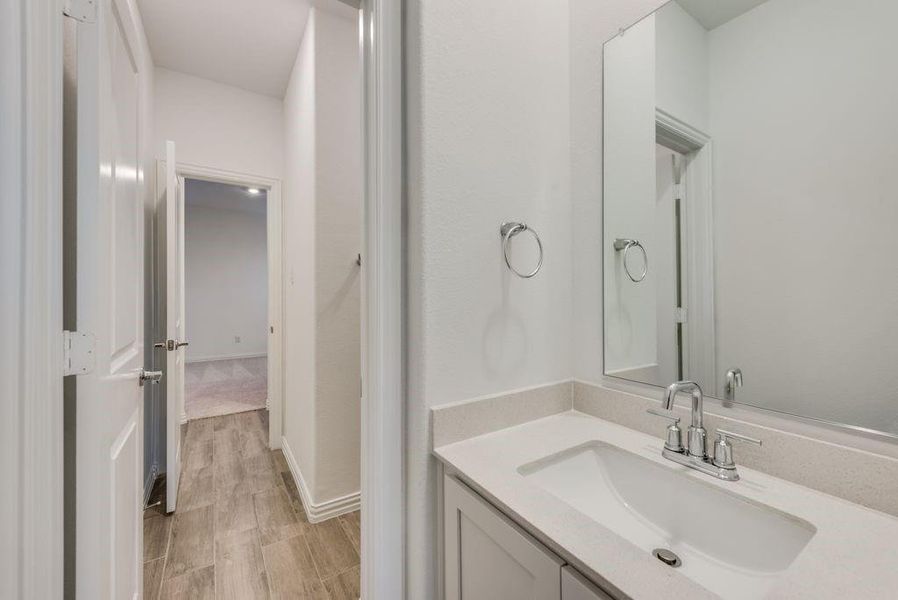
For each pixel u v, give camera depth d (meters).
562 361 1.26
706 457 0.84
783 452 0.79
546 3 1.22
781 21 0.83
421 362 0.97
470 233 1.04
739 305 0.91
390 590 1.02
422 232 0.96
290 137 2.55
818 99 0.78
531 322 1.18
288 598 1.39
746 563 0.71
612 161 1.17
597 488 0.97
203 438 2.91
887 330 0.70
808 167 0.80
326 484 1.90
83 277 0.79
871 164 0.72
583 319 1.25
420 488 0.97
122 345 1.04
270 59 2.39
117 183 1.00
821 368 0.78
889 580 0.52
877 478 0.68
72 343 0.76
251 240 6.95
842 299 0.75
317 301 1.90
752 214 0.88
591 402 1.20
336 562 1.57
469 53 1.04
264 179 2.79
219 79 2.60
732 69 0.91
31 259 0.67
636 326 1.11
